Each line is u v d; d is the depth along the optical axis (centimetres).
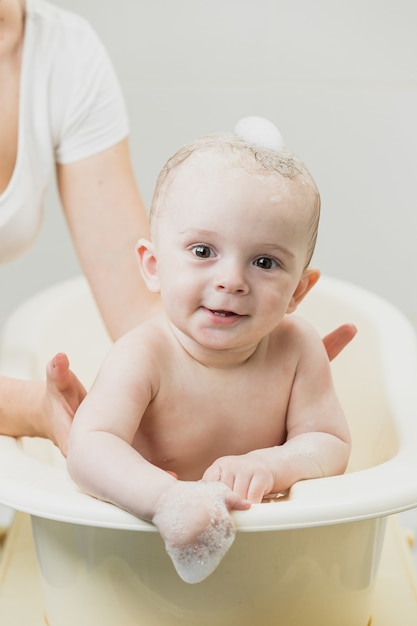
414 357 149
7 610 132
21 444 130
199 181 110
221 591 112
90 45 153
